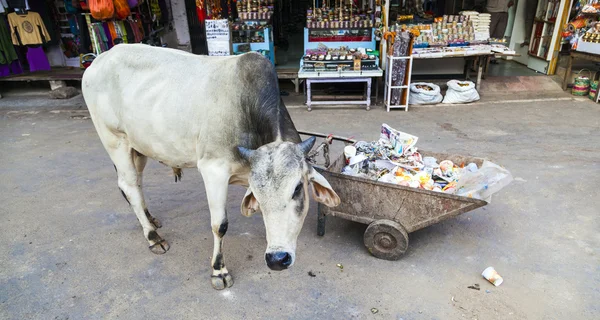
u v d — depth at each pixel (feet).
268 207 6.86
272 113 8.11
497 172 10.04
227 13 29.14
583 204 12.91
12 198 14.42
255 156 7.06
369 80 23.13
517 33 32.76
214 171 8.91
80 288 9.93
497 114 22.18
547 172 15.05
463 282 9.82
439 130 20.03
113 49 10.28
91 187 15.20
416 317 8.82
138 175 11.44
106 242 11.77
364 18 25.50
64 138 20.70
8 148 19.42
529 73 28.99
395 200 10.20
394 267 10.44
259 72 8.38
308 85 23.52
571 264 10.29
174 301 9.47
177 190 14.92
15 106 26.81
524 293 9.40
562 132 19.01
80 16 27.50
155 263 10.83
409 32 22.03
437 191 9.89
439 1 33.63
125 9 24.49
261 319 8.89
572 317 8.68
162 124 9.21
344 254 11.02
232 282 9.95
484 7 30.71
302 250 11.20
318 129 20.77
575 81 24.82
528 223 12.10
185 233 12.16
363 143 12.51
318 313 9.00
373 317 8.86
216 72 8.87
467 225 12.16
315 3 27.96
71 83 31.65
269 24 26.71
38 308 9.30
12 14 27.43
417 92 24.31
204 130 8.72
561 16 26.66
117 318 8.99
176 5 34.47
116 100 9.81
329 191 7.95
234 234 12.03
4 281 10.17
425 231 11.96
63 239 11.93
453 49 24.53
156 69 9.38
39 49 29.91
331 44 26.20
